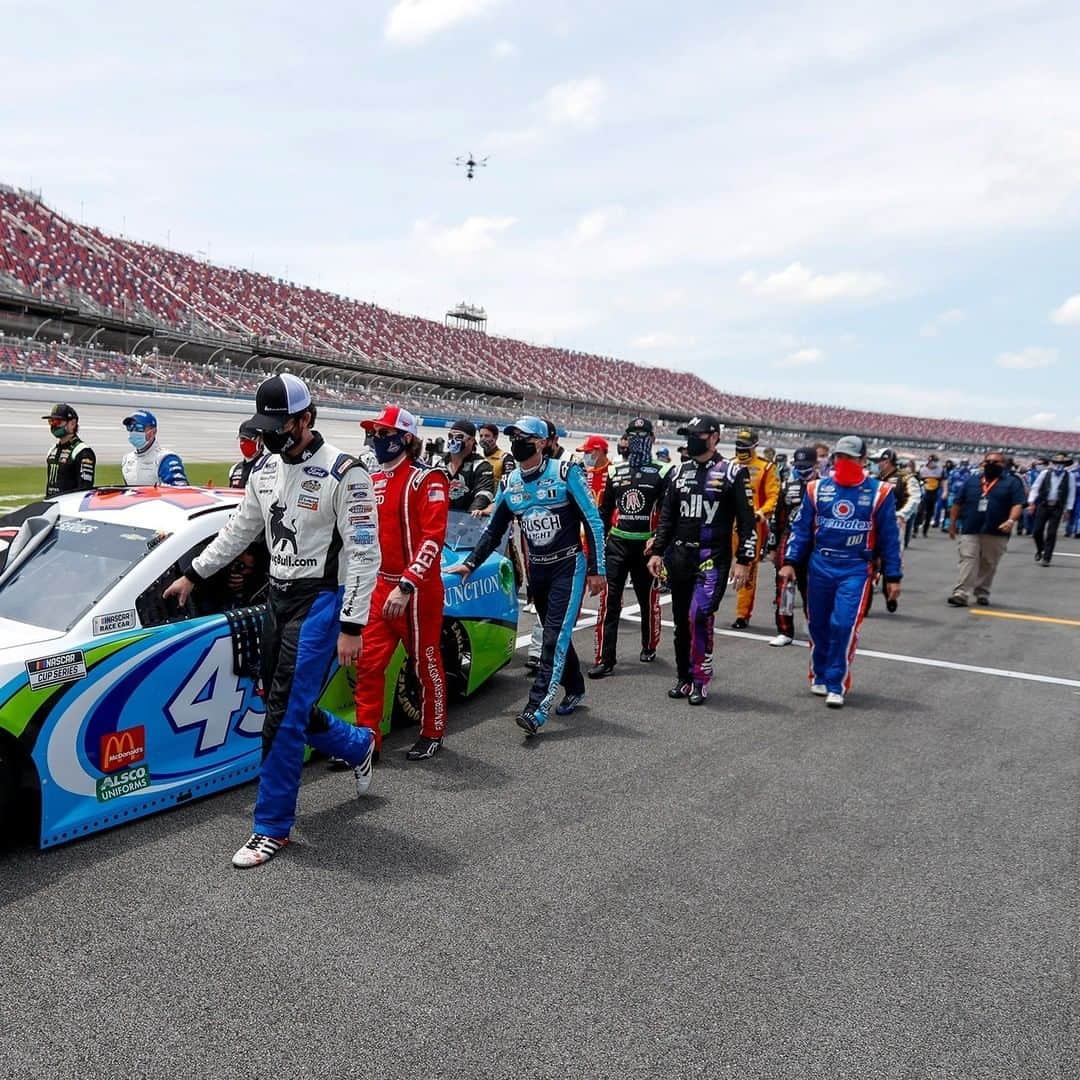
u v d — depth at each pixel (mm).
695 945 2621
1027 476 21469
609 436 46406
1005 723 4984
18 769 2953
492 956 2518
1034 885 3086
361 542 3035
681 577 5145
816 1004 2359
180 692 3330
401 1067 2051
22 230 39875
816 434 81125
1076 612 8992
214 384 38750
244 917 2670
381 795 3648
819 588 5324
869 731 4762
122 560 3393
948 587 10656
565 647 4555
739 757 4281
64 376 31234
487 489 6391
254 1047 2100
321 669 3100
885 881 3076
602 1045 2156
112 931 2564
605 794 3750
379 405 43969
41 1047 2074
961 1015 2338
